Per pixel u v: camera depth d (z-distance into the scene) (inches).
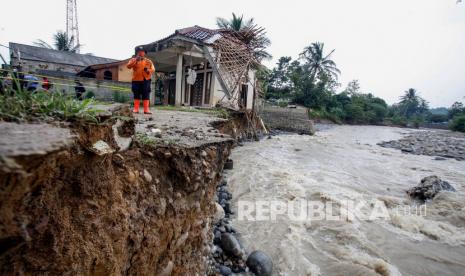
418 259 199.2
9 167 38.1
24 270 53.1
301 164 459.5
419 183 370.3
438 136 1214.9
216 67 543.8
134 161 99.0
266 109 1037.8
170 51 559.2
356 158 561.6
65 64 1016.2
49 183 55.7
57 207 59.7
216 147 153.4
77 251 63.6
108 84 704.4
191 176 120.9
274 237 215.5
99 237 70.5
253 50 645.3
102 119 80.0
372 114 1967.3
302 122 989.2
